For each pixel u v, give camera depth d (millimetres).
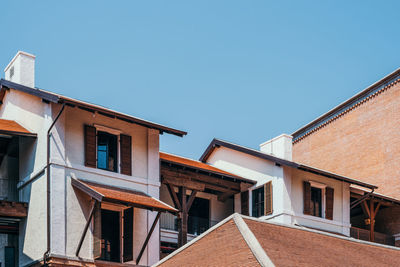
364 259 21812
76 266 27219
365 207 37375
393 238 38656
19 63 31828
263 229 20547
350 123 45719
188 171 33281
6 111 32312
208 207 36031
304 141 49500
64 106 27797
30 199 28953
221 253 19453
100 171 29156
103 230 28891
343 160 45656
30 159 29500
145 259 29422
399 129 42062
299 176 34781
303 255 19688
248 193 35500
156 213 30469
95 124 29547
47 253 26891
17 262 29422
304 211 34281
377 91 44031
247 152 35875
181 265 20312
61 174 28000
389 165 42219
